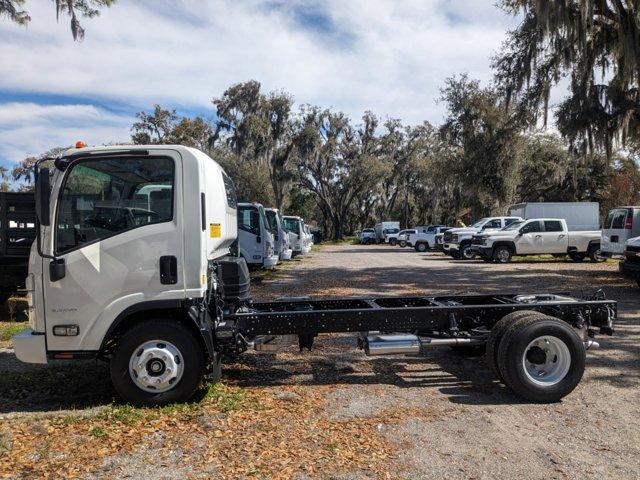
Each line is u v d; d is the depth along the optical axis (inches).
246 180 1972.2
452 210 2433.6
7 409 201.6
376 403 208.2
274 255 703.7
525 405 207.0
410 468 152.9
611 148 755.4
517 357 207.2
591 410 201.3
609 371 251.3
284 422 186.2
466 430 181.5
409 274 718.5
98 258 193.2
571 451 165.0
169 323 197.5
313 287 579.8
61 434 174.4
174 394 197.3
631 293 505.7
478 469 152.6
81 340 194.4
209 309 215.9
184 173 195.3
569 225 1082.7
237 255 290.4
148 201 195.6
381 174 2305.6
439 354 283.7
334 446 166.6
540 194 1814.7
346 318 226.7
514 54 802.8
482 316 236.5
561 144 1648.6
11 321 376.2
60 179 193.3
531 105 810.2
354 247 1765.5
